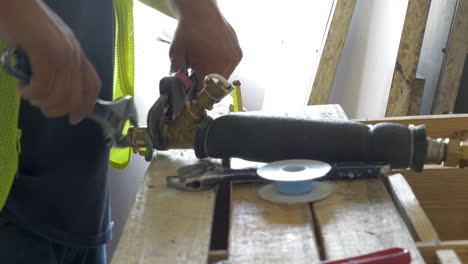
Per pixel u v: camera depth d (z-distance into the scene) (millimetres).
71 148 803
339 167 688
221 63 858
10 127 648
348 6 1623
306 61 1940
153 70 1920
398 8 1438
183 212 632
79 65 549
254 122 721
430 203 808
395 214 592
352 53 1784
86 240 853
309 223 590
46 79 519
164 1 935
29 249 776
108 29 844
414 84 1504
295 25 2254
